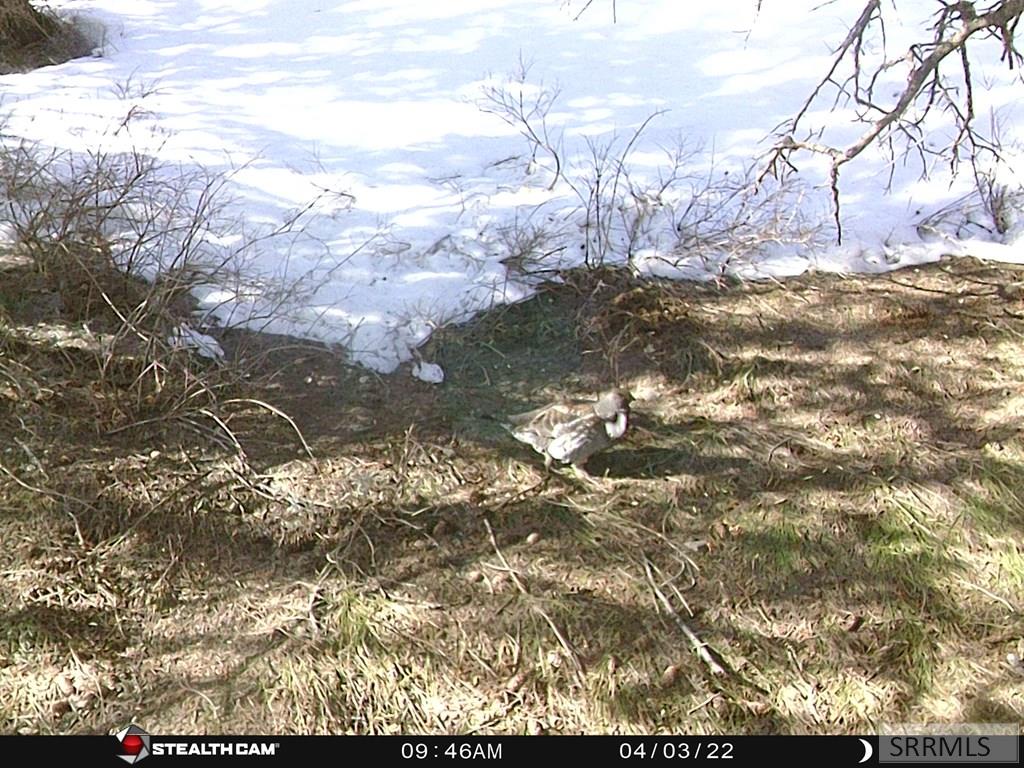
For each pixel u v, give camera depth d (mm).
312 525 3469
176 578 3352
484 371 3943
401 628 3244
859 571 3416
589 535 3469
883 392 3900
